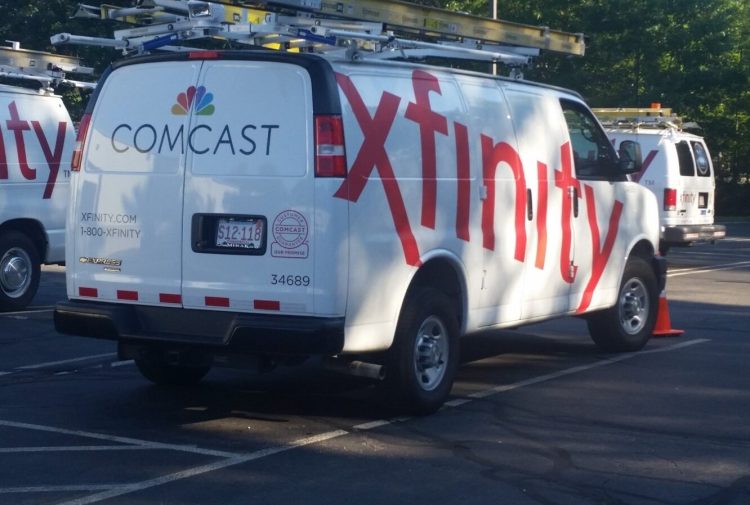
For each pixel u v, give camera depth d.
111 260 7.66
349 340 7.20
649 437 7.57
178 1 7.88
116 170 7.64
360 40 7.83
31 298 13.34
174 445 7.21
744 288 16.73
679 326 12.77
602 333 10.70
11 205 12.72
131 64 7.71
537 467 6.81
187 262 7.38
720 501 6.19
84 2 26.78
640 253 11.06
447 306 8.07
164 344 7.43
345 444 7.28
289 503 6.04
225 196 7.27
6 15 28.72
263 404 8.45
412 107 7.76
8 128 12.73
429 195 7.82
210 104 7.39
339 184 7.05
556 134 9.48
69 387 9.03
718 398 8.80
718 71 36.06
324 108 7.09
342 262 7.07
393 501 6.09
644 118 19.66
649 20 34.44
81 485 6.32
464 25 9.53
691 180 19.03
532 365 10.19
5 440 7.32
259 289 7.16
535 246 9.08
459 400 8.65
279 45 8.13
